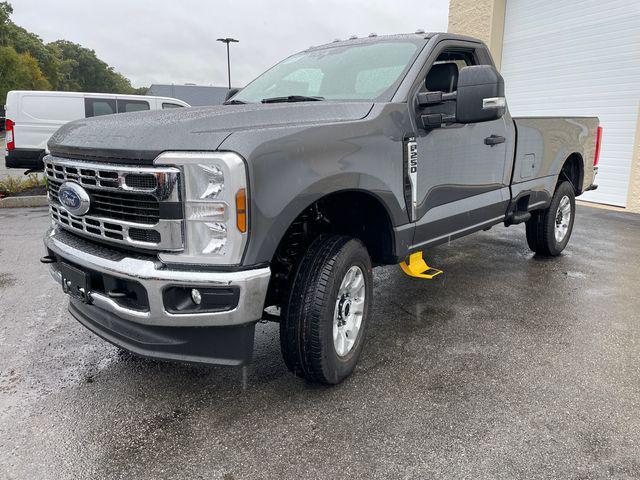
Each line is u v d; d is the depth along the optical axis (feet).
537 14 37.27
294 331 9.22
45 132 37.73
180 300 8.14
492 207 14.66
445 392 9.80
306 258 9.36
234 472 7.59
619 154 32.58
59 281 10.02
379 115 10.39
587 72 34.14
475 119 10.33
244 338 8.31
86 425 8.78
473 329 12.89
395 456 7.92
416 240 11.82
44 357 11.32
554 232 19.07
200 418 8.98
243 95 13.71
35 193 35.70
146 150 7.86
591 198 34.55
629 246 22.29
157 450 8.11
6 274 17.47
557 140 17.79
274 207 8.04
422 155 11.48
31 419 8.95
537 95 38.09
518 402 9.43
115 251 8.73
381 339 12.29
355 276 10.23
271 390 9.91
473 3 41.55
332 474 7.54
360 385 10.09
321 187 8.80
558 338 12.31
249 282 7.83
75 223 9.27
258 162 7.81
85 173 8.75
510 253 20.86
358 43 13.79
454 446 8.14
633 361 11.10
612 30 32.24
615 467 7.64
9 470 7.63
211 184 7.63
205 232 7.75
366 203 11.07
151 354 8.52
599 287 16.29
